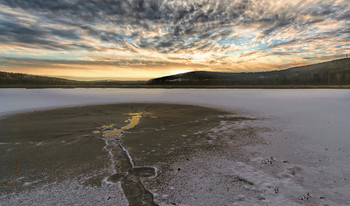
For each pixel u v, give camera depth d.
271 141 5.53
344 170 3.53
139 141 5.70
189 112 11.59
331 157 4.18
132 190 3.01
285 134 6.25
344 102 15.07
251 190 2.96
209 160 4.20
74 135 6.39
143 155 4.55
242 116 10.07
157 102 17.39
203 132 6.77
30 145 5.30
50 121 8.77
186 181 3.29
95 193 2.93
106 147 5.15
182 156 4.46
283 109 12.12
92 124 8.16
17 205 2.63
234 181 3.25
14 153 4.66
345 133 6.11
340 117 8.89
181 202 2.69
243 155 4.46
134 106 14.61
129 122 8.61
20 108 13.18
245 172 3.58
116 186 3.14
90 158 4.37
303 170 3.59
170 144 5.39
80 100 18.86
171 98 21.09
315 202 2.59
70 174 3.57
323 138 5.65
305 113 10.38
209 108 13.40
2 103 15.70
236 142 5.51
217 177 3.41
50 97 21.27
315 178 3.27
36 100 18.23
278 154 4.46
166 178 3.40
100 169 3.79
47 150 4.89
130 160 4.25
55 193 2.93
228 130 7.02
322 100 16.88
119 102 17.33
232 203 2.64
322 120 8.32
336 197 2.70
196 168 3.80
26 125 7.88
